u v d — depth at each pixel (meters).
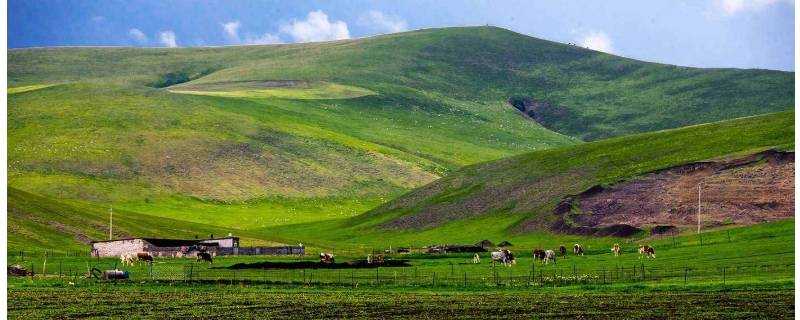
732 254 150.38
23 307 101.56
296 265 154.12
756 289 109.56
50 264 158.50
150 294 112.75
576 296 110.06
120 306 102.62
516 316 96.06
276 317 96.00
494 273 141.25
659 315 94.38
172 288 118.81
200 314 97.56
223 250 191.50
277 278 133.62
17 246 187.12
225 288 119.06
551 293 113.62
